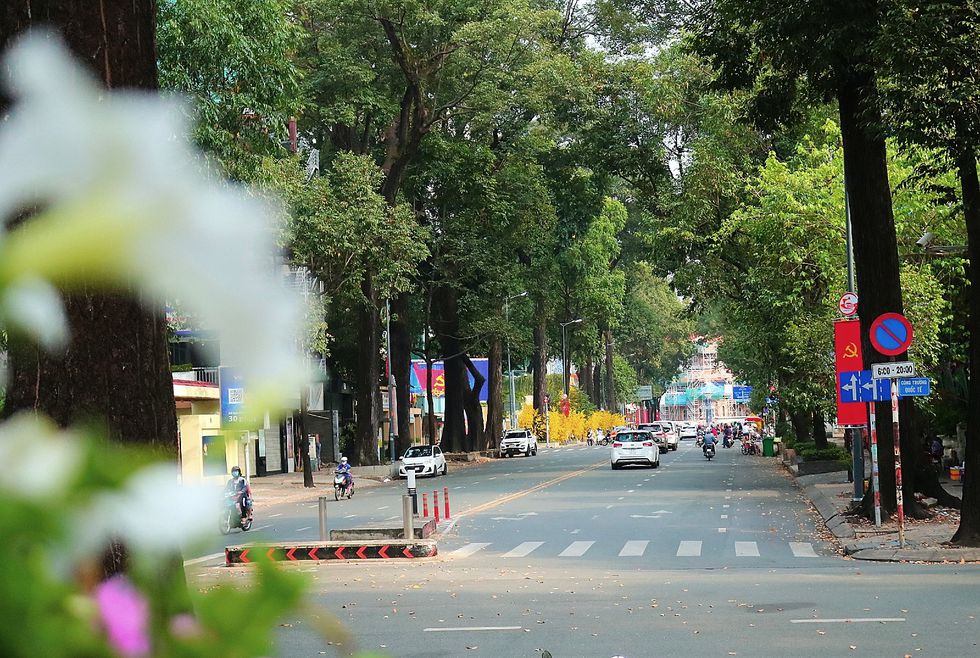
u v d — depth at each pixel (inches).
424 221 2903.5
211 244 25.5
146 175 25.0
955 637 544.4
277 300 26.6
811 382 1776.6
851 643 535.8
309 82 2261.3
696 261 2046.0
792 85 1220.5
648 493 1772.9
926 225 1524.4
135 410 257.1
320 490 2185.0
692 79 2057.1
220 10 1155.9
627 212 4847.4
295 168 1952.5
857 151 1197.7
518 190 2755.9
